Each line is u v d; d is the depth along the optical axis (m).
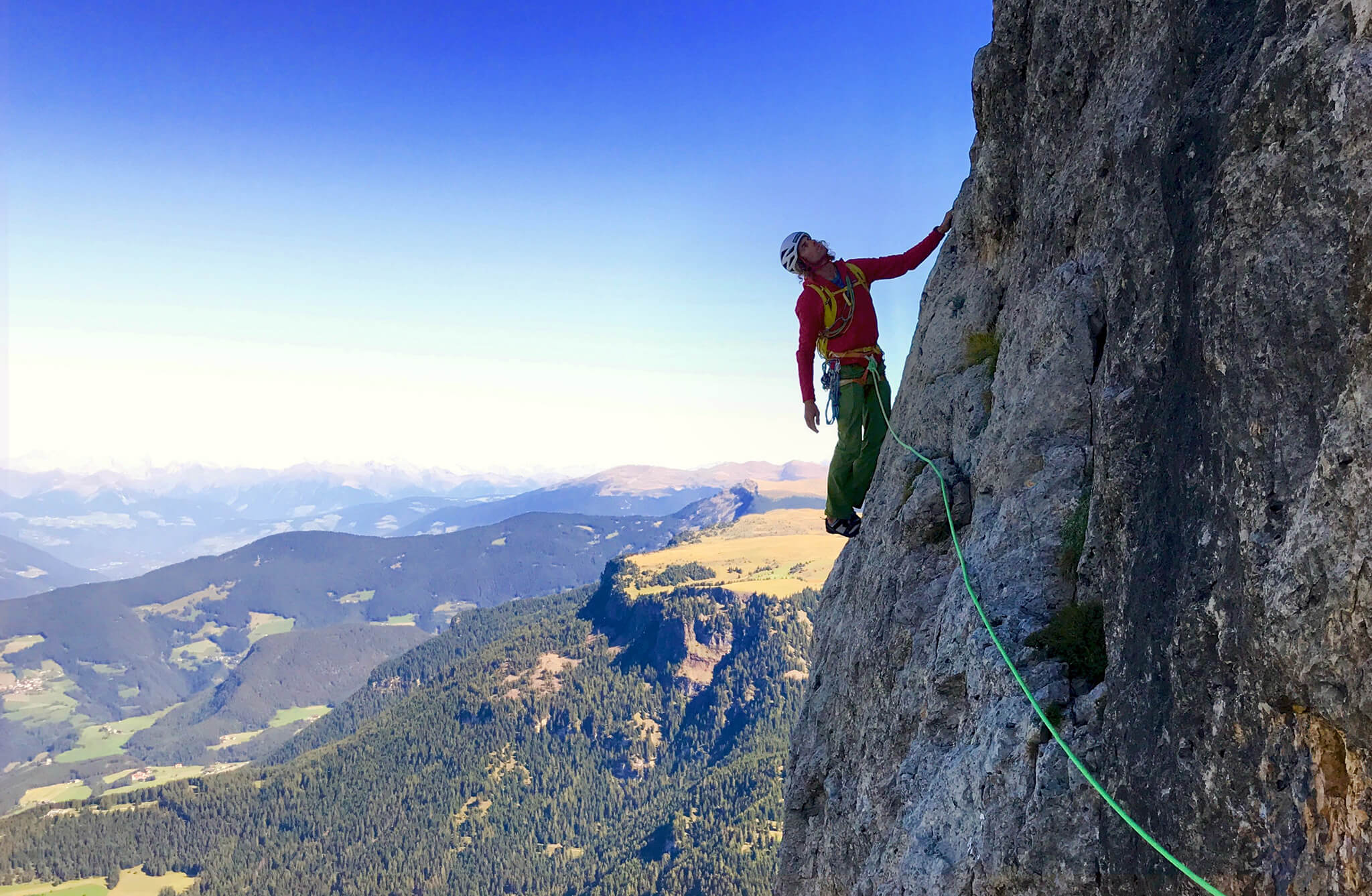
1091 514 4.62
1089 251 5.62
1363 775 2.62
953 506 6.91
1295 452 2.89
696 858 192.75
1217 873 3.12
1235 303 3.22
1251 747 3.01
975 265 8.27
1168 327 3.91
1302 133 2.99
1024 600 5.17
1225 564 3.18
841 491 9.13
